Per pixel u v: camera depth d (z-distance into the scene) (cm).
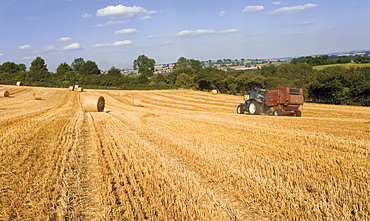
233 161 762
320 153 843
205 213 470
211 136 1141
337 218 448
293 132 1216
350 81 3897
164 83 7738
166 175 652
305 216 456
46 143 1014
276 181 593
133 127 1442
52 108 2533
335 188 554
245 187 575
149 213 475
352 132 1211
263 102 2084
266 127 1380
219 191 573
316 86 4234
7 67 9588
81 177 671
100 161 790
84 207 513
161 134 1200
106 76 7400
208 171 683
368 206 480
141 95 5112
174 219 455
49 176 663
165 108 3069
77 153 895
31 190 568
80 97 4191
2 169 709
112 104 3534
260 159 774
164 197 528
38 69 9400
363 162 743
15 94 4450
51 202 520
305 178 615
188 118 1827
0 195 550
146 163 759
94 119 1767
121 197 534
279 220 457
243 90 6600
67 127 1394
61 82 7100
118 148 958
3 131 1243
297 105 1923
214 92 5488
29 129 1298
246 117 1881
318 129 1303
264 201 518
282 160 764
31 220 457
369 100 3788
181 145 969
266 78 6275
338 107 2900
